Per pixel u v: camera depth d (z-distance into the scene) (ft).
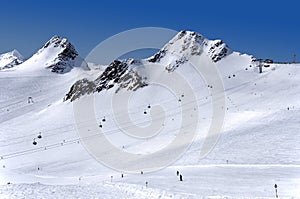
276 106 307.99
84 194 93.56
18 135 371.76
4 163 245.86
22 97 641.40
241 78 474.49
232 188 108.78
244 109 312.50
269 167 144.36
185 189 107.86
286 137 194.18
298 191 99.45
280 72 474.08
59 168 209.67
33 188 104.01
